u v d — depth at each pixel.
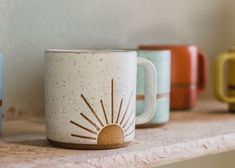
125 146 0.54
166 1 0.86
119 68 0.52
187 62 0.80
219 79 0.79
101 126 0.52
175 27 0.88
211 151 0.60
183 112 0.80
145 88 0.59
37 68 0.72
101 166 0.49
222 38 0.97
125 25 0.81
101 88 0.52
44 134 0.61
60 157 0.50
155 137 0.59
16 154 0.51
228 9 0.97
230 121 0.72
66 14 0.74
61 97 0.52
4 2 0.67
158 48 0.77
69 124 0.52
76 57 0.51
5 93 0.69
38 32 0.71
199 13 0.92
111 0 0.79
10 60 0.69
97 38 0.78
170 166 0.81
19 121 0.70
